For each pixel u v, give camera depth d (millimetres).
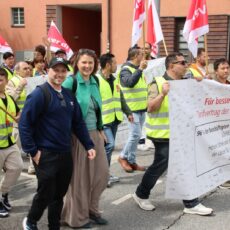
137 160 6969
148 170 4695
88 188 4207
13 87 6051
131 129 6250
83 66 4043
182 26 14383
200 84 4445
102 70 5578
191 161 4504
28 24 17859
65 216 4285
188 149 4473
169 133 4363
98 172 4227
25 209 4863
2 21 18375
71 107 3785
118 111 5633
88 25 19859
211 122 4637
